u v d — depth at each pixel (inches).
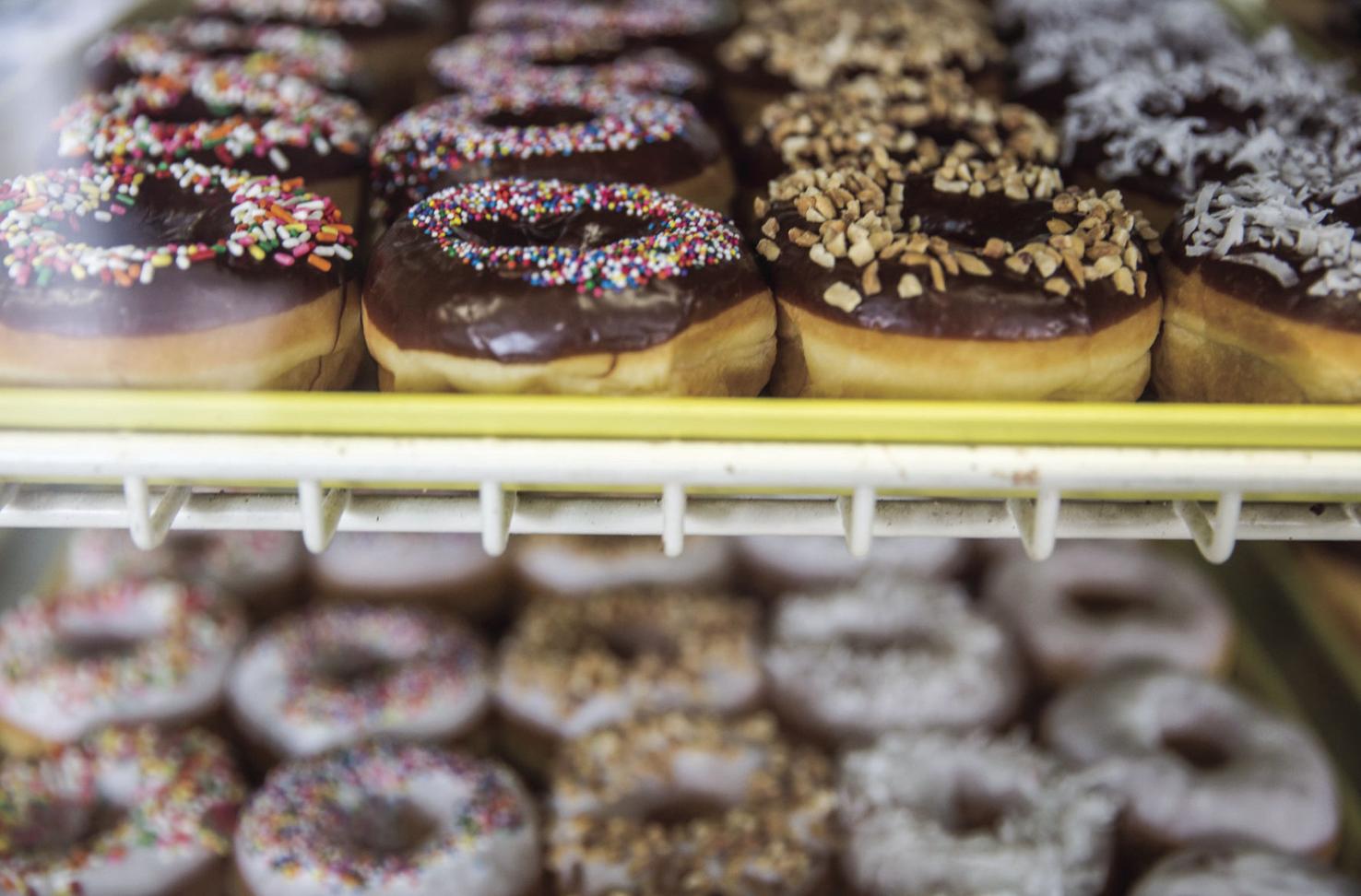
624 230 20.3
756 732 26.8
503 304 18.8
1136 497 18.8
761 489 18.8
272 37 27.1
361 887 24.4
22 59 25.8
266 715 27.5
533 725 27.6
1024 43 27.7
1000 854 24.7
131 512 18.1
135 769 26.1
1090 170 22.5
